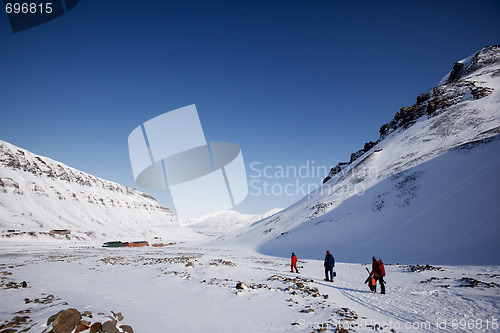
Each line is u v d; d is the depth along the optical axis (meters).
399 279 15.34
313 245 45.91
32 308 6.87
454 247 25.50
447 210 34.34
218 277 13.70
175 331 6.04
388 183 54.31
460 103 75.38
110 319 5.93
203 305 8.48
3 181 117.81
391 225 39.88
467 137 55.16
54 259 25.61
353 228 45.78
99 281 12.88
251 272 16.42
